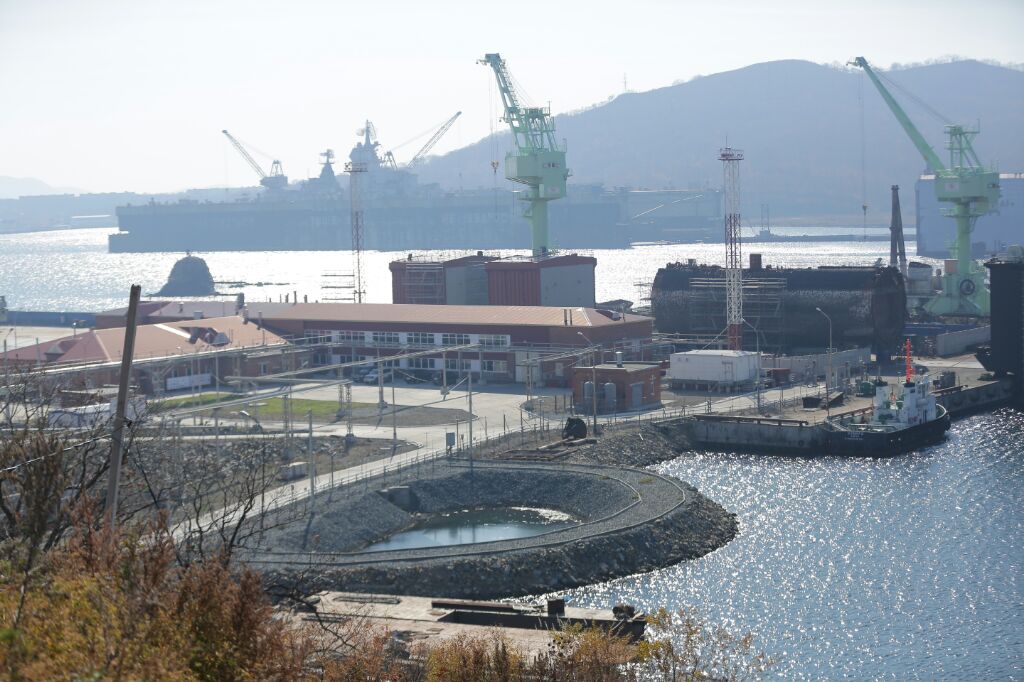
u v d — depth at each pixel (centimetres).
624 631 9488
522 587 11669
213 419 17638
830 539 13150
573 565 12012
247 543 11431
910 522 13750
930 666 9706
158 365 18462
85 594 4897
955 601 11156
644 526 12838
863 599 11269
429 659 7775
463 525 13788
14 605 4841
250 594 5341
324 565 11194
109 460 6425
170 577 5581
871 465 16850
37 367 16362
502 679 7431
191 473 13262
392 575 11362
